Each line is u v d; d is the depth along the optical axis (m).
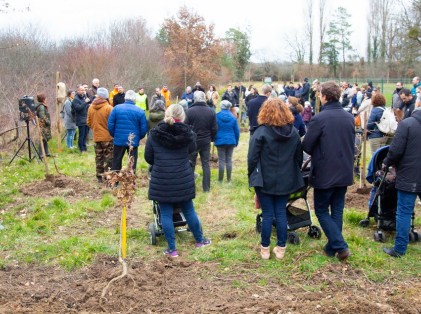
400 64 43.81
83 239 6.32
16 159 12.06
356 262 5.45
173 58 36.16
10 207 7.90
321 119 5.27
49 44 27.77
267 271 5.29
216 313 4.36
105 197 8.25
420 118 5.36
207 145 8.79
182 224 6.32
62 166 11.37
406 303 4.45
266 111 5.32
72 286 4.98
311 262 5.47
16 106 13.53
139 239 6.38
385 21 50.72
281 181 5.32
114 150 8.94
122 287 4.84
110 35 32.59
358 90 20.69
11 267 5.45
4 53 22.44
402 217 5.60
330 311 4.32
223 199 8.51
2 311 4.36
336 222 5.57
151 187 5.69
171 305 4.53
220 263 5.53
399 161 5.52
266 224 5.51
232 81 46.78
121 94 14.39
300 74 49.69
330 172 5.27
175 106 5.68
